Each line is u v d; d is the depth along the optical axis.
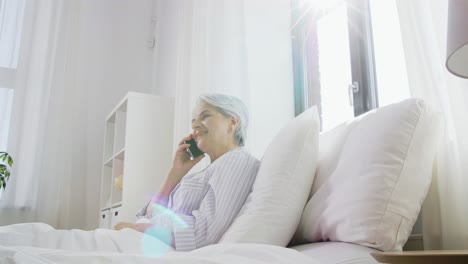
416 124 0.93
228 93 2.19
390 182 0.88
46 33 3.32
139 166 2.55
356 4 1.88
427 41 1.04
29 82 3.20
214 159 1.44
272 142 1.22
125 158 2.53
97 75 3.59
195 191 1.23
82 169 3.35
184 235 1.08
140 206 2.48
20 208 3.05
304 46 2.32
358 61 1.82
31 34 3.29
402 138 0.92
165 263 0.61
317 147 1.13
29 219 3.05
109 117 3.15
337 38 2.07
